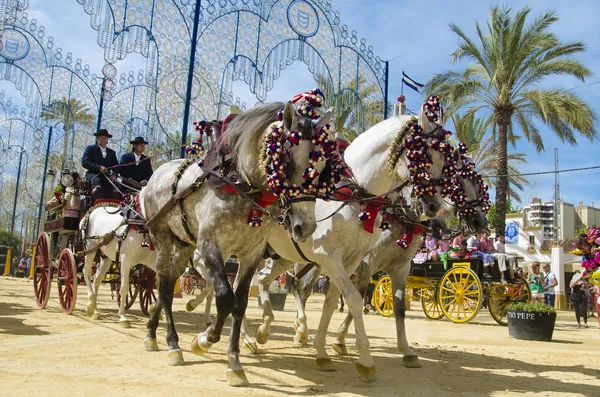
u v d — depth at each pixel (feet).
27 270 105.09
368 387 17.20
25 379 15.78
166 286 20.93
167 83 41.88
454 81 74.54
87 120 71.61
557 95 69.15
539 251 90.33
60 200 37.01
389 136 20.07
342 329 24.00
